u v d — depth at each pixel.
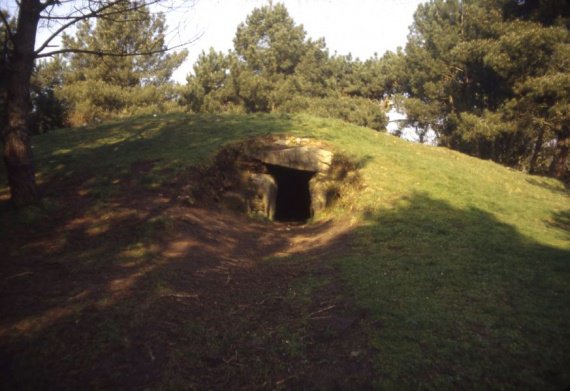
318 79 39.94
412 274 6.17
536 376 4.05
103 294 5.47
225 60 34.47
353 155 12.14
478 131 23.67
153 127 15.09
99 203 8.73
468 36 28.30
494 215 9.48
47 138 14.41
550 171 23.17
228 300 5.73
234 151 12.41
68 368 4.12
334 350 4.50
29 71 8.16
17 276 5.88
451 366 4.16
